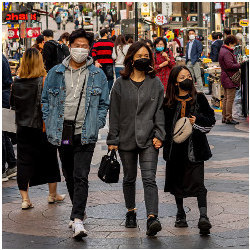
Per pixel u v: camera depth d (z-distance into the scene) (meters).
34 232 6.36
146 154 6.32
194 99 6.26
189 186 6.30
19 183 7.38
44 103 6.56
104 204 7.54
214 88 18.53
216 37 20.44
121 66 18.38
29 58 7.20
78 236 6.05
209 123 6.22
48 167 7.51
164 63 14.98
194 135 6.27
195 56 20.70
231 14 29.39
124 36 18.44
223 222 6.64
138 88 6.36
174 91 6.32
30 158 7.36
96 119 6.34
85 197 6.25
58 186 8.68
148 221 6.12
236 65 15.04
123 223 6.67
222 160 10.57
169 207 7.32
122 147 6.39
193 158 6.23
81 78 6.37
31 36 23.86
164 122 6.37
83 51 6.25
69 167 6.62
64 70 6.40
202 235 6.17
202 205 6.23
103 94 6.43
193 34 20.59
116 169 6.46
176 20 42.78
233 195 7.93
